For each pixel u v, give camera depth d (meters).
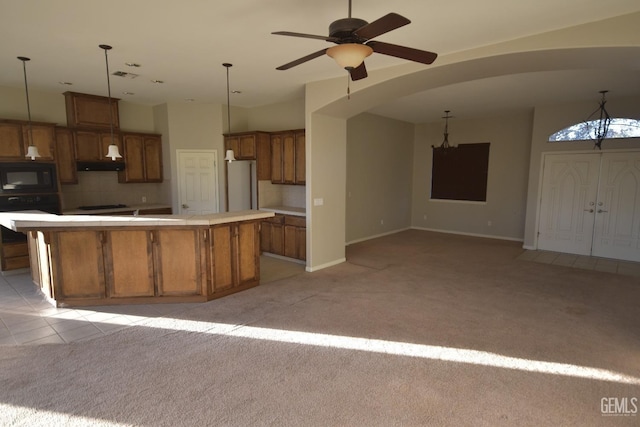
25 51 3.79
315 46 3.63
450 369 2.69
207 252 3.97
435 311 3.78
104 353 2.87
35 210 4.87
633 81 4.94
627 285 4.67
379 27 2.06
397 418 2.16
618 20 2.93
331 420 2.14
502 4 2.71
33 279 4.44
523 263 5.81
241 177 6.81
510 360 2.81
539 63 3.64
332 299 4.12
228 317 3.60
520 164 7.56
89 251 3.78
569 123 6.41
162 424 2.09
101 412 2.19
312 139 5.10
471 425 2.10
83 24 3.09
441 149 8.66
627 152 5.93
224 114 6.63
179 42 3.53
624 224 6.04
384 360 2.81
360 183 7.53
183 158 6.58
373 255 6.34
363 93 4.60
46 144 5.20
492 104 6.57
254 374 2.60
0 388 2.40
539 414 2.20
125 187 6.60
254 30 3.23
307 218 5.24
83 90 5.55
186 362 2.75
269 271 5.28
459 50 3.66
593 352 2.94
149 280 3.92
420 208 9.19
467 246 7.13
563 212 6.61
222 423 2.10
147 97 6.06
